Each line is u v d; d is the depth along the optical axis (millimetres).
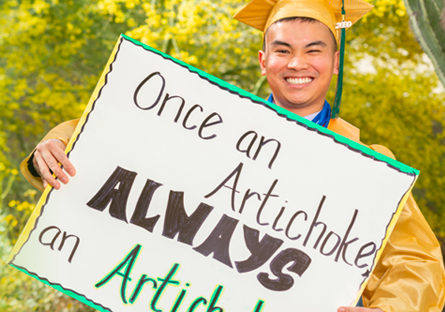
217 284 1651
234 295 1646
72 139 1718
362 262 1654
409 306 1604
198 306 1641
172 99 1739
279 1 1932
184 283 1652
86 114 1729
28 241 1669
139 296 1646
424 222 1779
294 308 1636
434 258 1697
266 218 1685
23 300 5406
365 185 1686
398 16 6746
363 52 7383
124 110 1735
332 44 1897
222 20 6539
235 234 1678
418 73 7363
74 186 1699
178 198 1697
